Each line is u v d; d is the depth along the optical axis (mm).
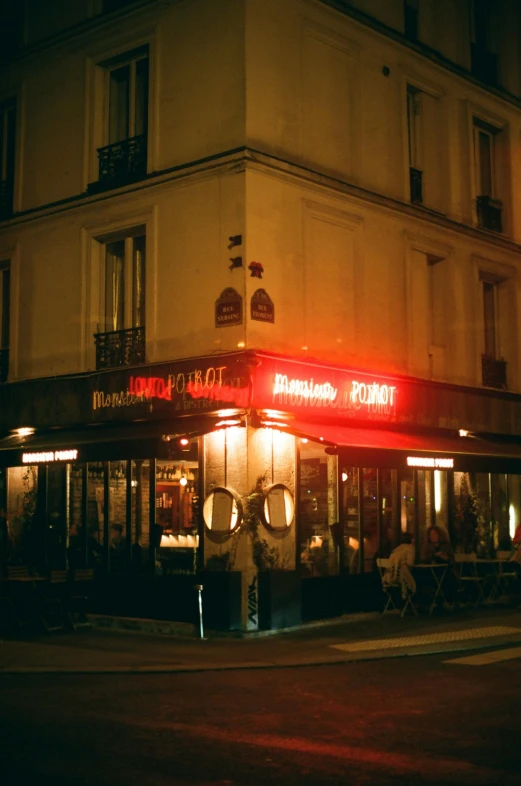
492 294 22141
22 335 19234
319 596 16531
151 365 16734
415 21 20375
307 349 16688
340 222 17703
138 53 18094
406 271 19047
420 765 7395
